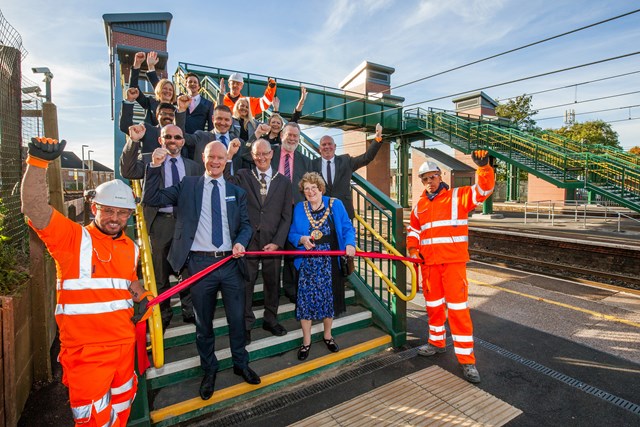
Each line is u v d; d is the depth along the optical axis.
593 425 2.74
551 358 3.81
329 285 3.33
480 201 3.34
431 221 3.57
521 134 17.11
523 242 9.46
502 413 2.87
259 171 3.53
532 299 5.93
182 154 3.90
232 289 2.89
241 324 2.97
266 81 15.05
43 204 1.83
